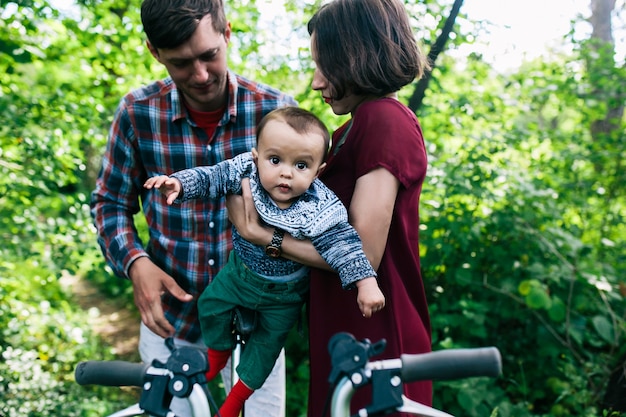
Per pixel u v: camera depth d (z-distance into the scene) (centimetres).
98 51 484
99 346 604
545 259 436
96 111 479
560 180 492
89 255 475
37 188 449
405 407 121
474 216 441
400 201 174
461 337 435
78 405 441
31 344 519
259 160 173
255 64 518
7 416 408
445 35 357
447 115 471
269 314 191
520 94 504
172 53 219
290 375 443
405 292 178
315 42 182
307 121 172
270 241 173
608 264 463
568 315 407
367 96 184
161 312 231
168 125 247
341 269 164
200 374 124
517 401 415
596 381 413
